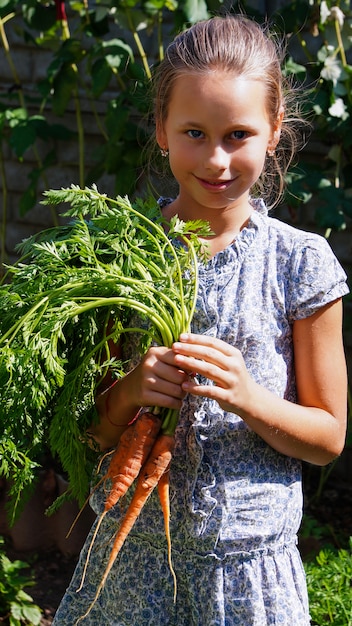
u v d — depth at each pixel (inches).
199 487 72.6
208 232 72.8
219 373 67.7
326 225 143.3
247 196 76.5
